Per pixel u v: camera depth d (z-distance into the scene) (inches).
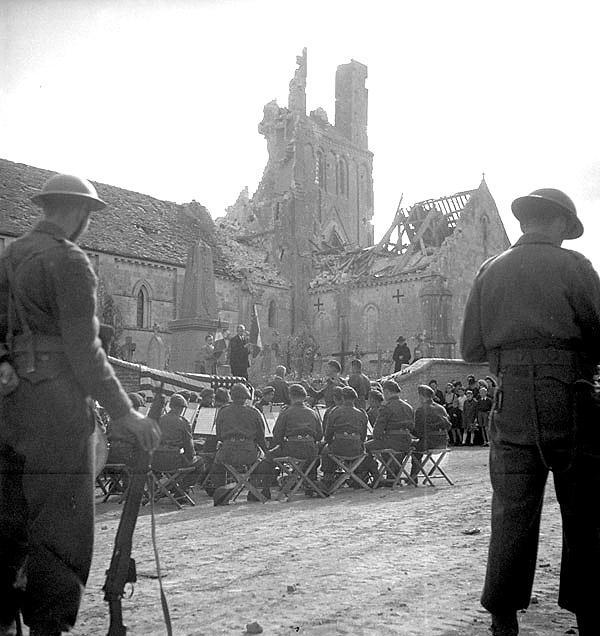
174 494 361.1
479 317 152.3
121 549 124.6
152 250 1603.1
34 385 116.6
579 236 161.9
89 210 130.3
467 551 239.9
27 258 118.4
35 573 116.7
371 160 3029.0
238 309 1804.9
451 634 147.9
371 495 426.9
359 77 3061.0
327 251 2310.5
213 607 166.7
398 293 1822.1
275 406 616.7
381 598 177.2
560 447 140.2
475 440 737.6
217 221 2377.0
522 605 143.4
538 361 141.8
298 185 2304.4
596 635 142.4
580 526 142.6
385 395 481.4
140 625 150.9
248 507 363.9
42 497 117.0
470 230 1770.4
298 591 182.2
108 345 130.2
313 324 2015.3
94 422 123.0
